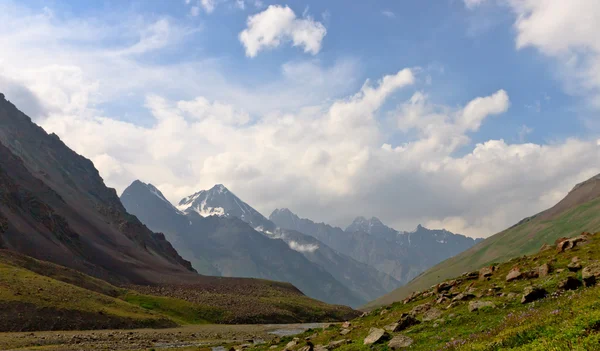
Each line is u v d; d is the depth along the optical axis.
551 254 53.62
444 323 36.22
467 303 41.00
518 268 50.19
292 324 189.75
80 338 93.62
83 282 183.62
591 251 45.91
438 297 50.91
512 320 28.77
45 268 177.50
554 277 39.19
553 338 19.80
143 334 110.12
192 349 76.69
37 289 127.44
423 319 40.06
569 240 52.81
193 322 174.75
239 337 110.50
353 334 46.81
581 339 18.36
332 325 64.38
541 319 24.27
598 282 32.28
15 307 110.94
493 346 22.80
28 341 85.56
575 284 34.84
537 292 35.53
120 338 97.81
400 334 36.62
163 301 192.12
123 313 137.25
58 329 110.81
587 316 20.42
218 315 190.50
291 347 49.22
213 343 92.81
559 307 27.09
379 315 59.78
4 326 103.00
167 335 110.38
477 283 52.34
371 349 34.78
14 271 139.38
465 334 31.20
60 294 130.88
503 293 40.34
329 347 40.47
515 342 22.20
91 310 127.25
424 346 31.50
